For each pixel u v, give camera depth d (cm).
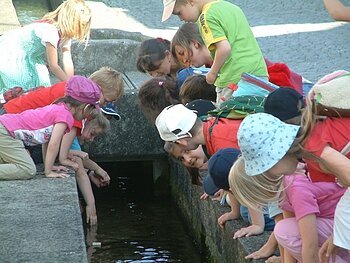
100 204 859
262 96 641
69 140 725
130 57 1020
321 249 490
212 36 700
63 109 706
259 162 456
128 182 913
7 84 840
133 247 745
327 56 1118
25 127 695
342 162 450
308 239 492
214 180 553
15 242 557
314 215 495
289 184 500
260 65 713
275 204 516
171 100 732
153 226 798
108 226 793
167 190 898
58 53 988
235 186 480
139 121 897
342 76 481
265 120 461
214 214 661
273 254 551
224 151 555
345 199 479
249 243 572
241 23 716
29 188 669
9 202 634
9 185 677
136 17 1286
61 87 755
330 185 502
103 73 758
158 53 777
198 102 655
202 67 766
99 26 1193
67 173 711
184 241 757
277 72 725
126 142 899
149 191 900
